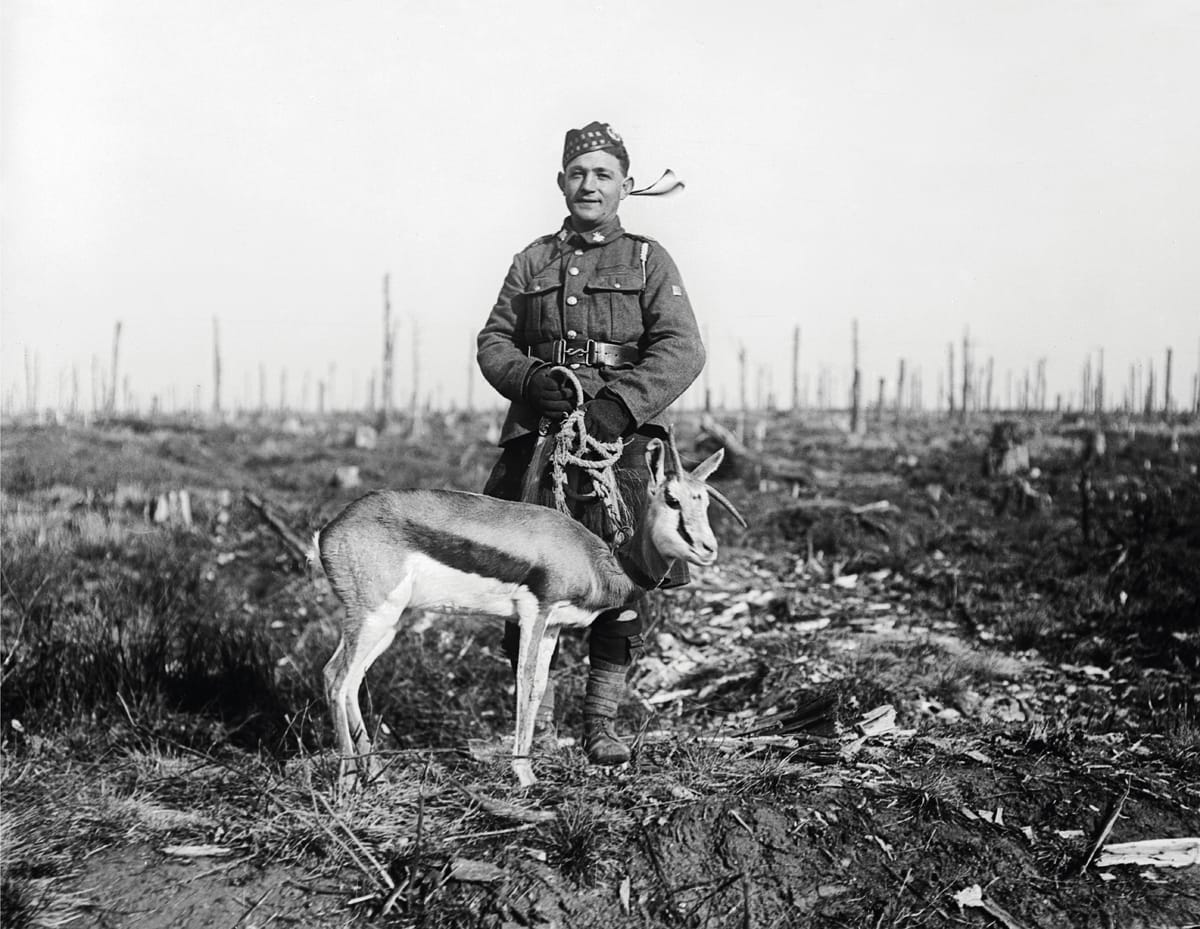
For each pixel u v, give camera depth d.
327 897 2.87
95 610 6.39
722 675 5.78
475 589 3.48
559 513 3.56
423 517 3.46
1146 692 5.21
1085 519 10.30
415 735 4.69
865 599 8.08
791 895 2.87
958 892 2.89
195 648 5.38
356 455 25.03
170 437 27.16
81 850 3.15
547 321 3.96
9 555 8.43
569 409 3.75
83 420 30.42
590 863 2.94
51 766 3.94
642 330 3.92
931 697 5.20
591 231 4.02
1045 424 36.50
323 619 7.03
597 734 3.73
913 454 25.73
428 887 2.86
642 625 3.84
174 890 2.92
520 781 3.45
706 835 3.10
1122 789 3.51
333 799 3.34
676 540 3.38
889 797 3.36
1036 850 3.12
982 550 10.04
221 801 3.56
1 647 5.06
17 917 2.76
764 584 8.46
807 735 4.00
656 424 3.87
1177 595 7.35
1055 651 6.32
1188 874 3.01
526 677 3.46
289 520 11.58
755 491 15.14
